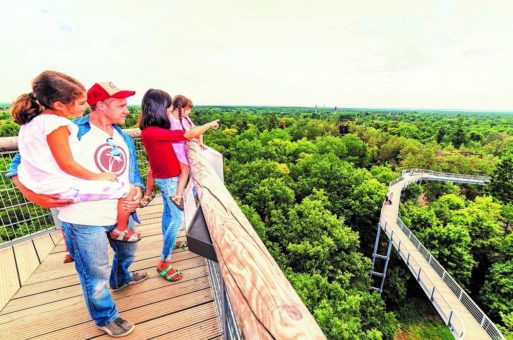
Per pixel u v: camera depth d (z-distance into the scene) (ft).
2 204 9.08
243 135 196.34
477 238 73.15
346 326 34.40
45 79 3.71
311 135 222.69
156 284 7.49
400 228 60.59
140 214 11.62
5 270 8.00
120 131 5.48
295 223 61.31
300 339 1.22
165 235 7.23
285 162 144.77
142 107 6.41
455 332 31.96
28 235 9.55
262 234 57.16
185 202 5.60
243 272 1.84
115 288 7.16
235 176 98.89
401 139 182.29
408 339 51.03
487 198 100.78
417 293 62.69
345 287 49.93
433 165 149.28
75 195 4.19
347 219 82.99
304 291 40.42
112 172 4.93
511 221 89.86
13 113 3.86
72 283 7.55
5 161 8.97
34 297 7.02
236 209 2.99
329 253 55.72
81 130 4.67
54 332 6.02
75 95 3.94
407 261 46.73
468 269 62.75
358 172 105.60
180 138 6.18
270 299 1.56
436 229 68.95
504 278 57.77
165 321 6.33
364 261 57.62
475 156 172.65
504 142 198.08
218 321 6.37
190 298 7.04
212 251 2.87
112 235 5.50
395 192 92.73
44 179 4.04
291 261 54.49
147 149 6.53
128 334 5.91
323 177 99.30
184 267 8.30
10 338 5.86
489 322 31.24
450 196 96.73
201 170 4.34
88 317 6.43
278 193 77.20
